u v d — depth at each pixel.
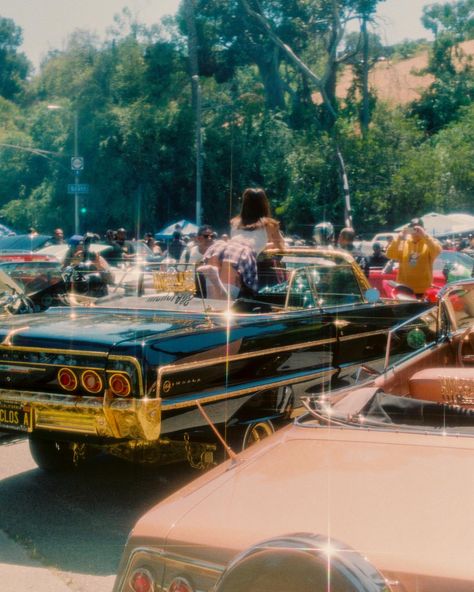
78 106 52.00
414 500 2.30
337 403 3.11
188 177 46.19
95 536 4.43
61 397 4.37
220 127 46.09
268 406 4.87
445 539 2.10
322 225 16.61
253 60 48.84
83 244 12.80
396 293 6.39
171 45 51.34
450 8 50.41
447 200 35.59
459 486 2.36
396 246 10.20
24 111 75.44
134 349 4.20
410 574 2.00
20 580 3.88
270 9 47.25
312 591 1.87
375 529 2.17
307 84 46.34
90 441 4.39
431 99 48.38
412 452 2.62
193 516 2.38
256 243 5.74
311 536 1.97
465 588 1.95
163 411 4.25
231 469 2.71
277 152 43.03
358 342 5.64
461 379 3.49
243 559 1.95
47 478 5.44
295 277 5.41
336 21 45.16
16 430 4.53
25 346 4.52
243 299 5.23
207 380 4.50
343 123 38.53
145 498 5.05
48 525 4.58
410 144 37.62
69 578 3.90
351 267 5.89
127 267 6.52
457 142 37.34
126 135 46.94
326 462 2.61
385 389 3.79
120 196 47.59
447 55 50.97
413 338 4.44
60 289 8.91
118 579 2.38
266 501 2.39
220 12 48.41
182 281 5.43
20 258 12.50
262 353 4.82
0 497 5.05
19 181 60.16
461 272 13.62
